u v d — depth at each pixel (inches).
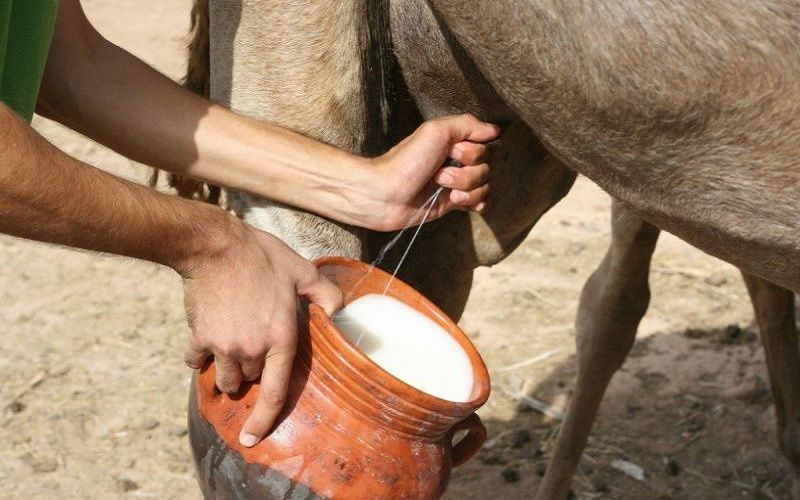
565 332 110.3
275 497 54.9
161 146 61.7
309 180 62.2
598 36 55.3
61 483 91.3
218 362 55.0
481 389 55.2
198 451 57.1
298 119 63.1
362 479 54.4
